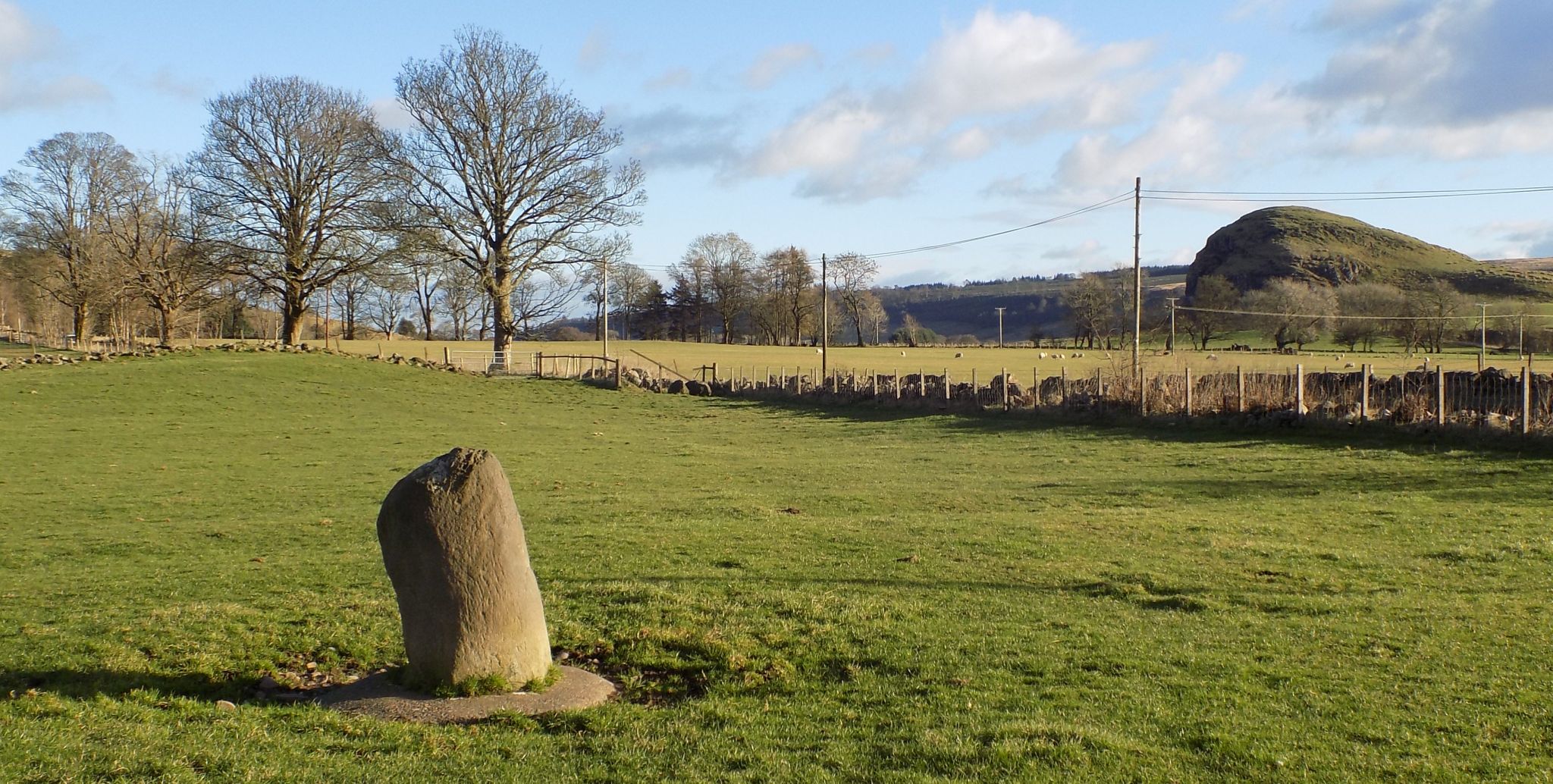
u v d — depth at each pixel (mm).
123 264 66812
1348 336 104312
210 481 25000
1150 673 8641
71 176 71750
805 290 127688
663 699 8523
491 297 62812
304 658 9773
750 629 10117
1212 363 65938
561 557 14461
